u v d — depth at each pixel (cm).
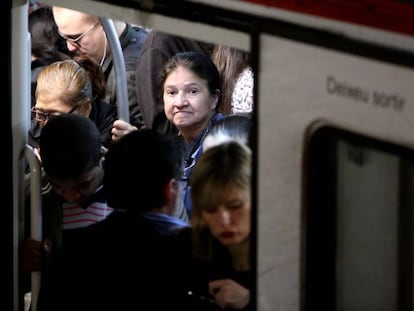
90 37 1126
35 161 796
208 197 685
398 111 544
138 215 737
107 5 731
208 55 1128
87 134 825
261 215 629
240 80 1034
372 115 558
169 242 722
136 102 1171
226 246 685
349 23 578
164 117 1141
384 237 591
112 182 741
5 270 799
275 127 611
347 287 611
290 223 614
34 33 1198
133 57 1173
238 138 776
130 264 734
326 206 603
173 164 746
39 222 802
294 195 608
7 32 770
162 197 740
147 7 705
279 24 611
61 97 1035
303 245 610
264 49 610
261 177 623
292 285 621
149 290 728
